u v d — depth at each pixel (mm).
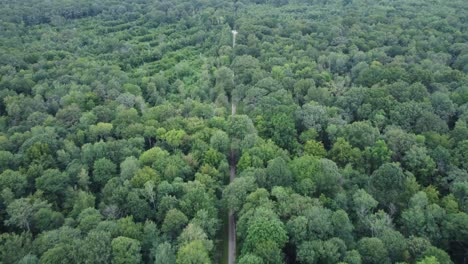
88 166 131875
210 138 140875
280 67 199125
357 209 108688
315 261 92625
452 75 177000
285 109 156625
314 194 117562
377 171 118188
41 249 96500
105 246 92688
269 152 131375
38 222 107938
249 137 138000
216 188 121250
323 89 170750
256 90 173875
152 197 112188
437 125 142250
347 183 121500
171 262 91625
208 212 107875
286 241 95688
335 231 99938
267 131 151625
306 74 191000
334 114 156625
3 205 114938
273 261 90688
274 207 105750
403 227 106438
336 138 143125
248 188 113500
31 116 158125
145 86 197375
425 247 93812
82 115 158000
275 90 176875
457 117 154125
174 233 103500
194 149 136125
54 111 171500
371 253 93312
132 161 123500
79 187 125562
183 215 103438
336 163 134250
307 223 98938
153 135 145875
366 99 162875
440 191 122688
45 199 118062
